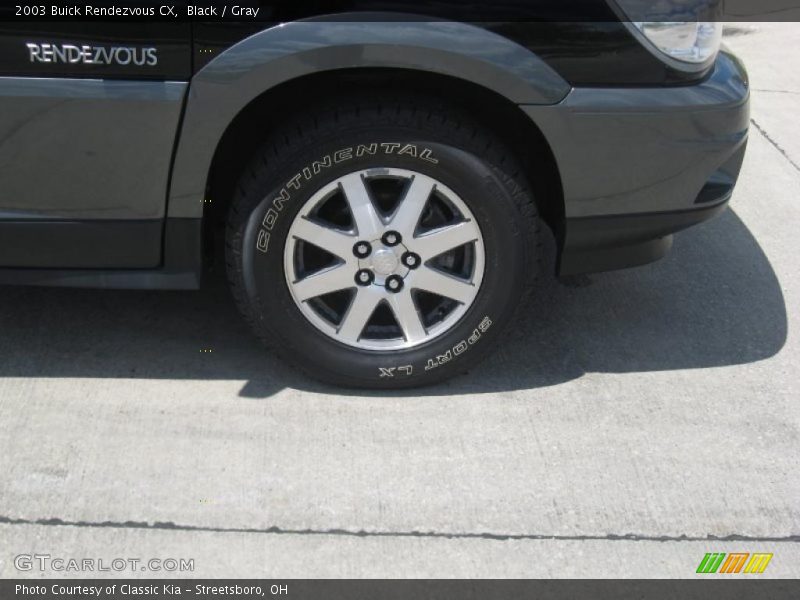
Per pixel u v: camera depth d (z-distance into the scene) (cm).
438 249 314
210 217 320
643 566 272
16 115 286
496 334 326
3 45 279
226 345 358
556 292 398
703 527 285
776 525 287
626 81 291
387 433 316
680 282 410
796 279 415
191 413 322
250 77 282
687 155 303
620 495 295
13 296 380
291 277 316
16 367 340
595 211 309
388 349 327
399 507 288
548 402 334
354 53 279
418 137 296
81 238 308
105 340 357
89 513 281
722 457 312
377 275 317
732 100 304
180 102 285
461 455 309
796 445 318
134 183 298
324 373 329
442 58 281
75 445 306
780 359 362
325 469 301
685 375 351
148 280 317
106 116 287
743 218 467
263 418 321
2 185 297
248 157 319
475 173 301
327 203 317
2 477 292
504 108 302
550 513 288
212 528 278
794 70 675
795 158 535
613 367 354
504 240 312
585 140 296
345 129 295
